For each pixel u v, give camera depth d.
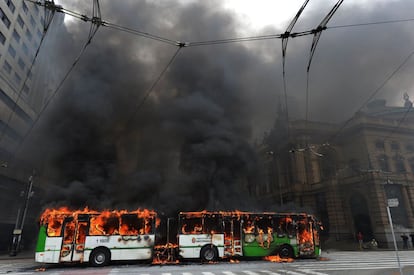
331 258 16.77
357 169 32.69
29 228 30.61
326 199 31.92
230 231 15.31
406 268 12.14
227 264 14.03
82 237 13.98
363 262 14.55
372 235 27.59
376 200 27.22
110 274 11.02
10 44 30.77
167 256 14.80
